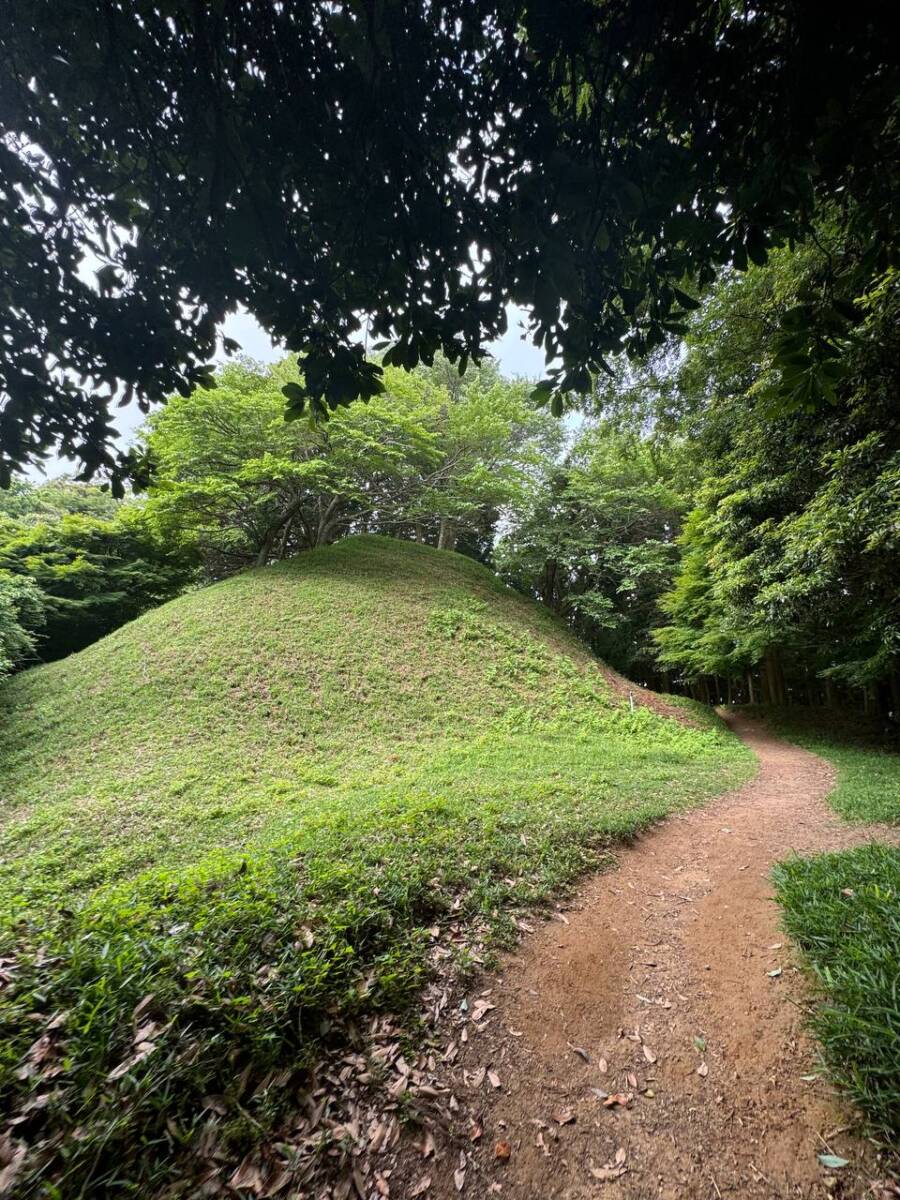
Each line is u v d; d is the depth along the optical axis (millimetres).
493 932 3373
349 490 16094
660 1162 1958
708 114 1800
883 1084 2031
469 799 6020
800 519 7059
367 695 10992
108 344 2482
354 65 1877
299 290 2350
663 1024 2680
